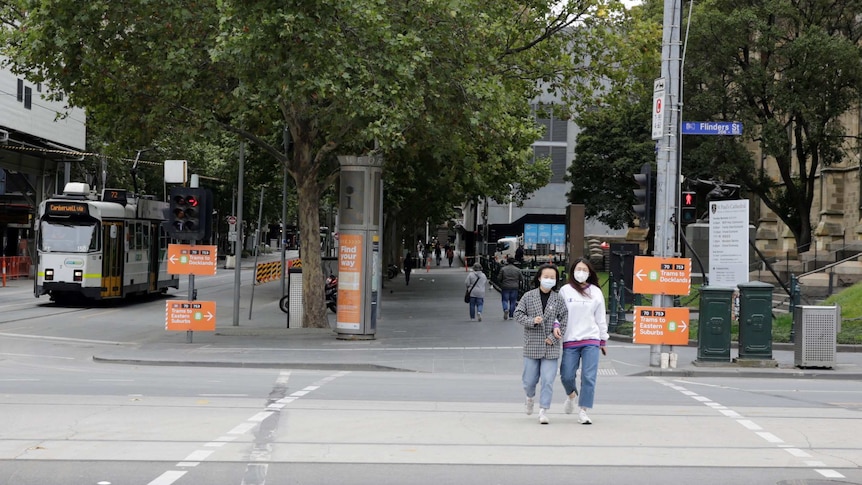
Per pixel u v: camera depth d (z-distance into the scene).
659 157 23.67
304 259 33.81
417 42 28.42
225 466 11.01
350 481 10.36
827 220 62.50
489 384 20.53
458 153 34.50
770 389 20.25
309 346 28.84
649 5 53.41
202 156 77.56
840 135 54.75
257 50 27.00
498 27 31.19
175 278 54.00
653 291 23.09
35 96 63.41
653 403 17.31
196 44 30.50
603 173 79.06
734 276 30.62
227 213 109.81
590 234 101.56
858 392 19.77
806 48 49.22
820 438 13.41
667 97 23.61
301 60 27.20
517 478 10.60
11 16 36.03
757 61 52.59
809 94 50.75
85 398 16.59
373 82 29.08
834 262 51.25
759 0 53.06
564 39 37.84
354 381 20.78
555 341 14.27
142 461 11.21
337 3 27.02
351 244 30.30
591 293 14.59
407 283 66.75
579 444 12.71
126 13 29.73
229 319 40.53
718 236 30.72
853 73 49.31
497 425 14.18
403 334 32.59
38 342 30.06
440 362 25.14
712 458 11.88
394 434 13.29
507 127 32.66
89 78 32.06
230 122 36.81
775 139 52.09
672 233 23.55
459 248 147.62
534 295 14.46
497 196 58.97
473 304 38.59
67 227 43.72
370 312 30.41
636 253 39.88
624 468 11.23
